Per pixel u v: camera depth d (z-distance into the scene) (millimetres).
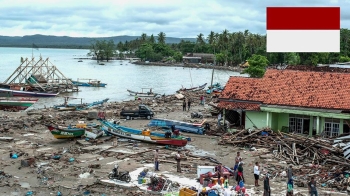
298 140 33750
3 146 35594
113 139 38500
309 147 32406
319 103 37312
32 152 33656
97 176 27172
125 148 35188
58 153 33219
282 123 39938
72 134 37625
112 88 99438
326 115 36469
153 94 81125
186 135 41375
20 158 31719
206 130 42406
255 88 42031
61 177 27109
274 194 24000
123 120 49875
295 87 40375
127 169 28719
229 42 181000
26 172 28250
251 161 31516
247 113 40625
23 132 41625
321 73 41156
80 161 30859
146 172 26516
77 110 58312
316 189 23688
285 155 32531
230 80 44250
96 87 100938
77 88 90688
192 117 52125
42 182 26156
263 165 30234
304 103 37844
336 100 37094
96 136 37656
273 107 38781
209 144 37500
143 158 31844
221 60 181875
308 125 38500
